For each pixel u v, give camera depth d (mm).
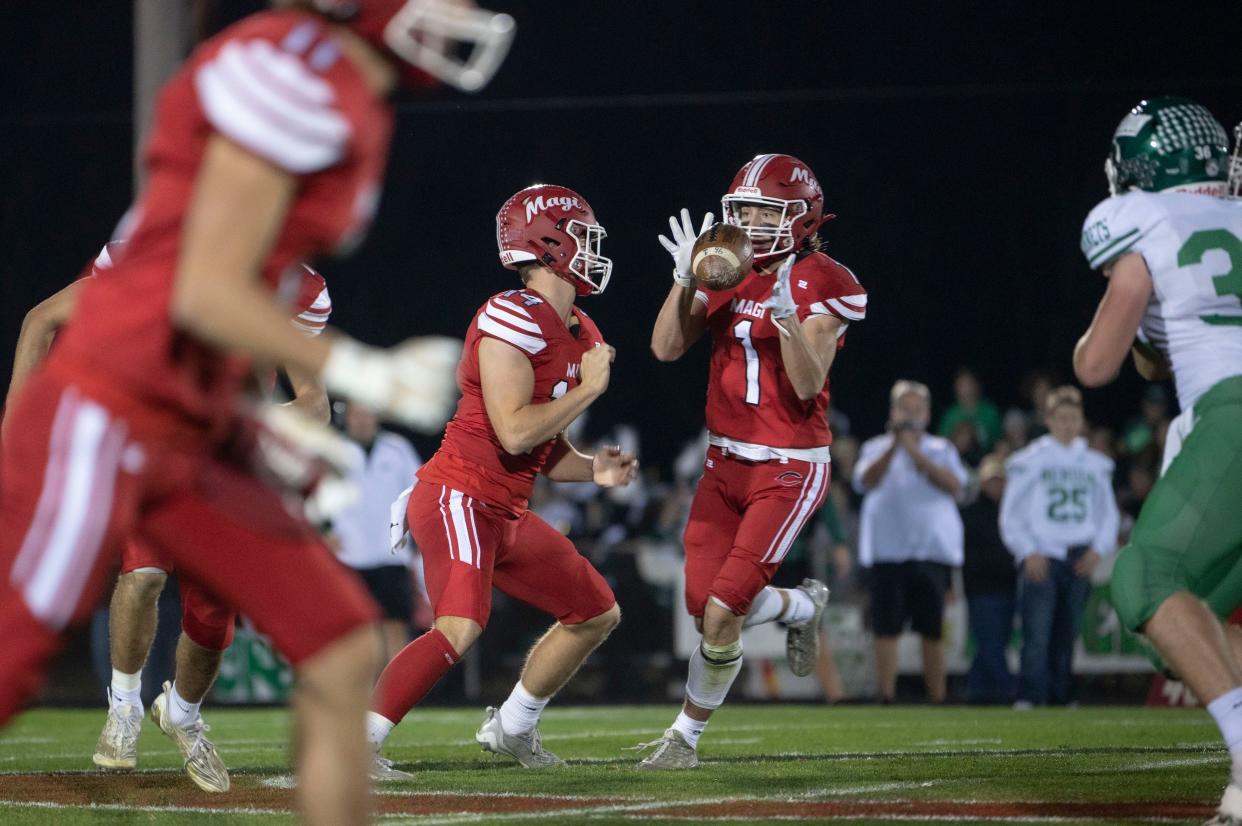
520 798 12547
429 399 6789
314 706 7320
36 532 6852
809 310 15391
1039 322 57531
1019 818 10922
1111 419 51406
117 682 15219
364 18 7039
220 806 12312
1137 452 33531
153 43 31109
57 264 59469
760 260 15516
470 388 14492
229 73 6629
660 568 32375
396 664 13961
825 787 13062
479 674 32875
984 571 28531
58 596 6879
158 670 28531
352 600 7430
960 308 58281
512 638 33062
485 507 14336
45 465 6852
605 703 32062
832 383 58844
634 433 56469
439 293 61500
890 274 58875
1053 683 27547
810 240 15820
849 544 32531
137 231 6934
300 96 6621
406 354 6793
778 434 15203
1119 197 10859
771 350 15258
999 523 28344
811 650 17500
